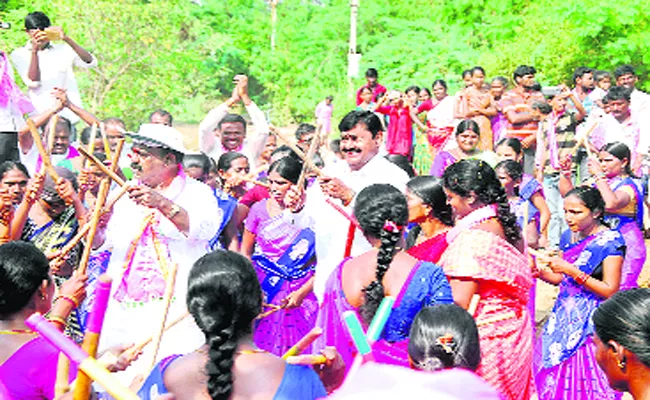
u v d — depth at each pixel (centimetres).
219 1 2605
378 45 2278
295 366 255
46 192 461
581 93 1196
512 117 1060
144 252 438
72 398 253
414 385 156
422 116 1433
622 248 462
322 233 477
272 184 516
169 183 448
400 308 332
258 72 2508
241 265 256
